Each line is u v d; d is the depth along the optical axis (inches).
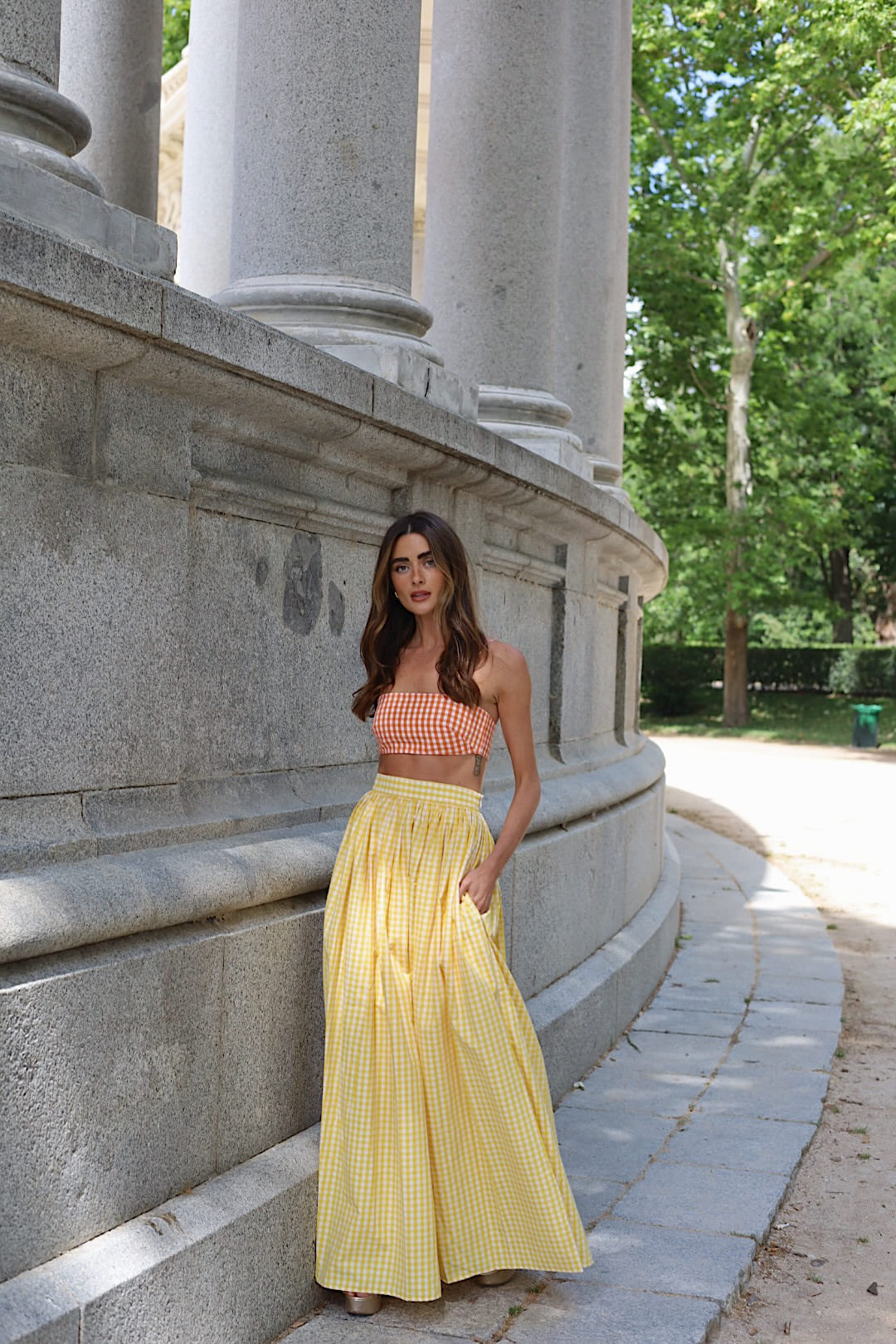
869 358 1503.4
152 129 321.4
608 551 322.7
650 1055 253.3
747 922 395.5
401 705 149.9
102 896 114.3
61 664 118.8
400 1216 140.4
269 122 197.3
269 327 135.8
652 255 1189.1
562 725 279.3
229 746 151.3
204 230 383.6
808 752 1136.2
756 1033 270.7
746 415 1293.1
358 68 196.9
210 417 139.8
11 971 106.3
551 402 281.3
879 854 562.9
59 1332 102.0
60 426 117.9
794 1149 201.5
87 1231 113.0
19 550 113.5
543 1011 222.5
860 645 1758.1
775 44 1064.2
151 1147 121.7
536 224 279.7
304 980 149.0
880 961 354.6
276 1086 143.7
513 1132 144.0
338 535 175.5
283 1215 135.6
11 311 104.7
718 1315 146.0
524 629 258.1
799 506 1285.7
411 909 145.0
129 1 315.6
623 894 303.9
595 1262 158.2
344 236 197.0
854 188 1081.4
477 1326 139.9
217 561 147.4
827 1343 144.8
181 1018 125.5
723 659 1505.9
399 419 166.4
